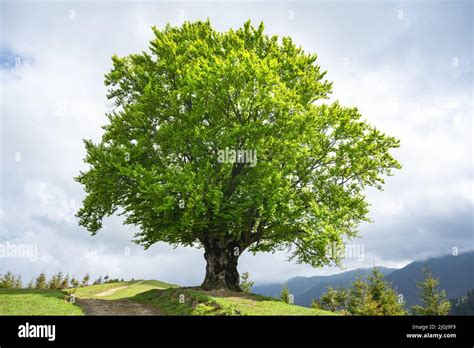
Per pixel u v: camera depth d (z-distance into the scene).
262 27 29.59
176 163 27.33
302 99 29.25
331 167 29.36
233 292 24.94
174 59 27.84
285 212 24.70
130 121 28.09
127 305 24.61
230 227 27.22
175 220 24.78
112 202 27.30
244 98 24.16
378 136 28.19
